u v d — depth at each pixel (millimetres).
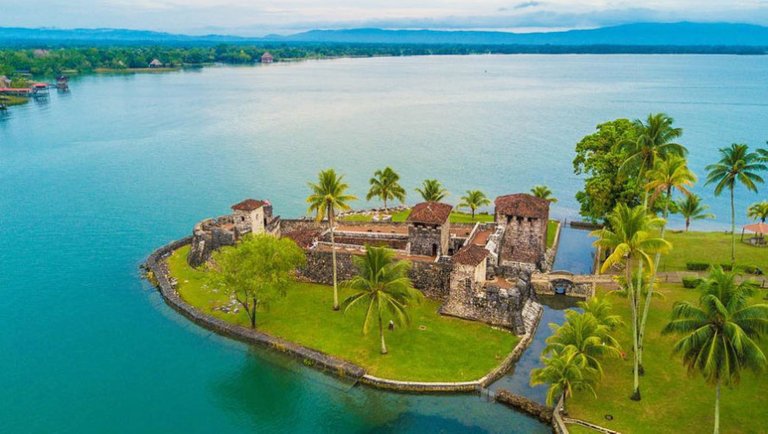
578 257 100250
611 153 88000
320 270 86125
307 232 94125
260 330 72312
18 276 94875
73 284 91375
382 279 65000
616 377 59062
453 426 55094
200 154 195375
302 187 157000
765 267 83938
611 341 57125
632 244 49938
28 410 59250
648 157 66000
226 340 72062
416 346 67438
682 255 90812
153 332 74938
